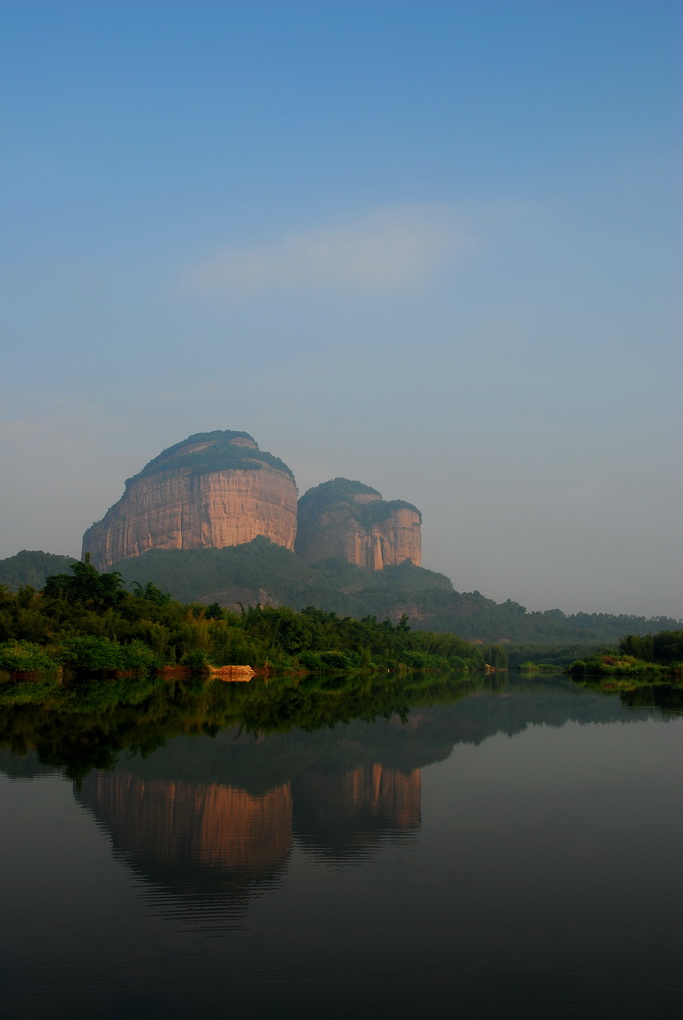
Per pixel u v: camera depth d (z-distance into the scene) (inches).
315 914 637.9
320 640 5378.9
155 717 1916.8
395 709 2413.9
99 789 1079.6
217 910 644.7
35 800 1012.5
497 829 903.1
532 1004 502.3
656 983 531.2
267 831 881.5
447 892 690.8
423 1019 482.3
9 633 3046.3
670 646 6230.3
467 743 1608.0
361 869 753.0
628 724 2006.6
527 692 3464.6
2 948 573.6
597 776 1243.8
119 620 3624.5
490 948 579.8
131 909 645.9
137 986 518.9
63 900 665.0
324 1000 503.8
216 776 1184.8
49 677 2982.3
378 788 1123.9
